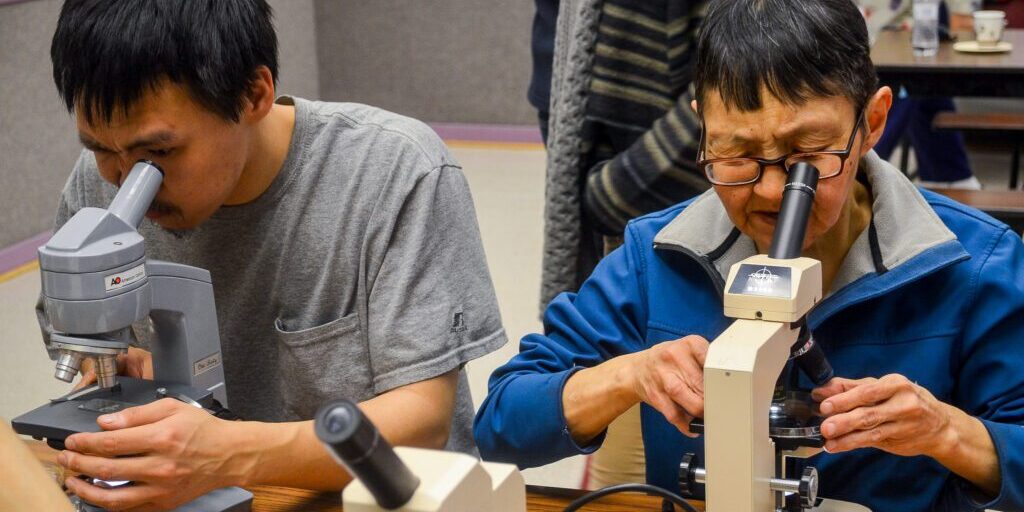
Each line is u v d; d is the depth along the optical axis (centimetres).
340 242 130
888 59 320
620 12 169
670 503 110
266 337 138
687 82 169
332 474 117
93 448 105
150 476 106
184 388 118
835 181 97
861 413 89
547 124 234
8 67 405
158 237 136
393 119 135
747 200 100
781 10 95
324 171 131
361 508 60
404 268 127
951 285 112
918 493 114
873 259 111
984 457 101
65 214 144
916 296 113
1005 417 108
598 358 123
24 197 422
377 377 129
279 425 115
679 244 119
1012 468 100
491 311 134
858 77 97
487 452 122
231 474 111
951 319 112
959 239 115
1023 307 110
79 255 100
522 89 579
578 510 114
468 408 146
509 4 566
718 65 97
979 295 111
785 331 83
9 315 373
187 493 109
